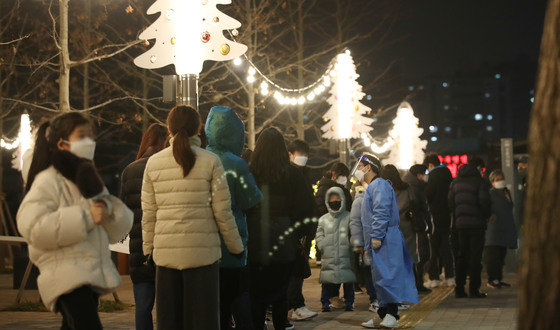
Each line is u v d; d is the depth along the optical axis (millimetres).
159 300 5352
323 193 10828
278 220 6441
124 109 21641
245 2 19516
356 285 12734
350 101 15148
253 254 6426
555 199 2863
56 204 4262
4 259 18125
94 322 4258
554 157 2875
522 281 2975
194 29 8531
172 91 8562
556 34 2912
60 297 4242
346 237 9953
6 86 18172
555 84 2898
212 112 6215
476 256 11594
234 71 19812
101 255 4348
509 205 13445
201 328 5242
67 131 4355
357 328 8562
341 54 15203
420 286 12500
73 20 16531
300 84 22969
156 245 5316
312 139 28328
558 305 2838
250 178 6086
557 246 2852
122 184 6520
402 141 19734
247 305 6441
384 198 8383
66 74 11055
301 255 6805
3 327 8414
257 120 23234
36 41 17203
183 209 5254
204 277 5277
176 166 5297
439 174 13664
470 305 10695
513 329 8312
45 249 4199
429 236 13547
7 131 21562
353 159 15820
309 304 11062
